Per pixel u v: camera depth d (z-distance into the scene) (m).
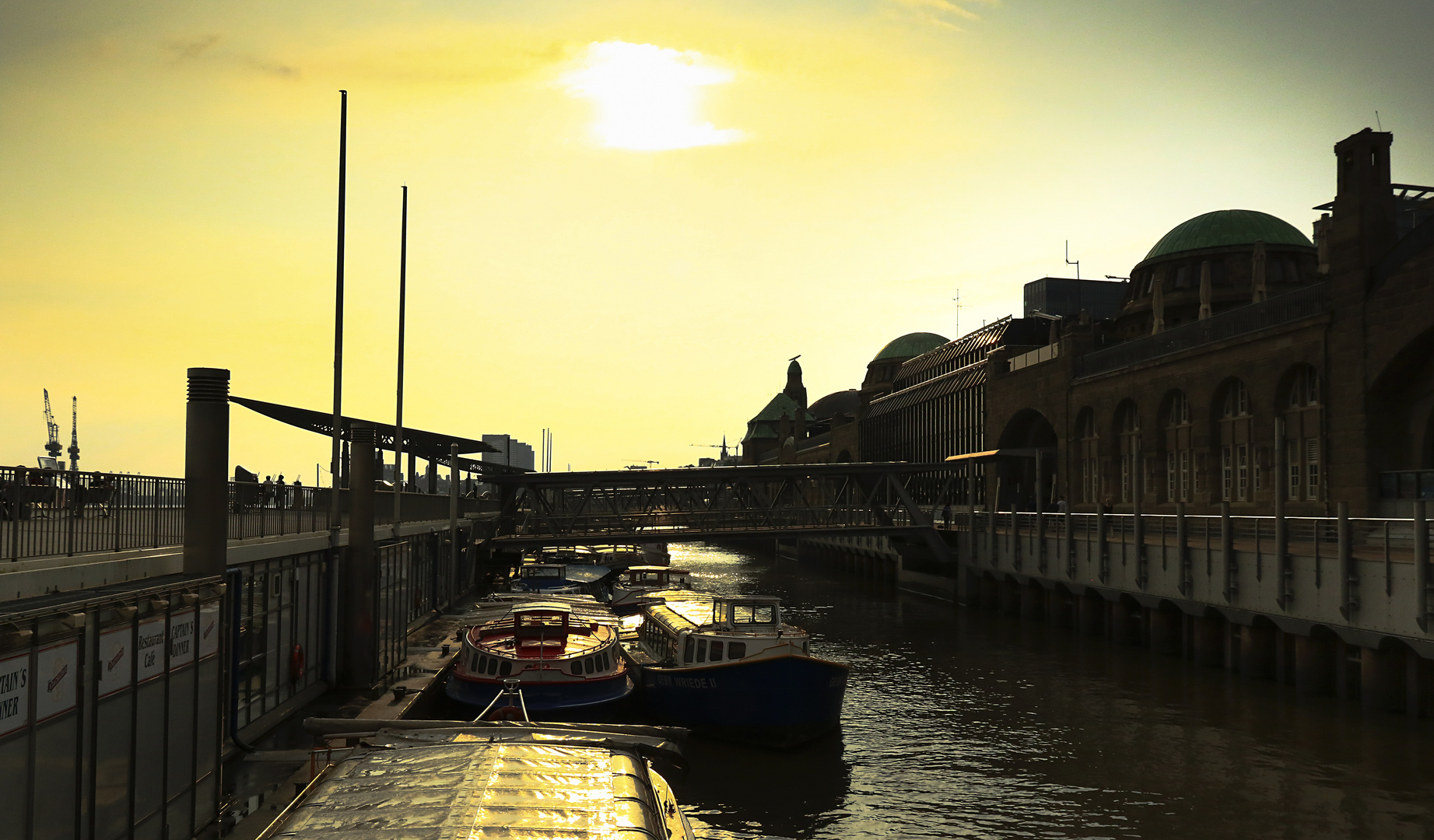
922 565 82.31
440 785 11.98
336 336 34.81
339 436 34.50
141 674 14.69
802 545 130.75
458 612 51.81
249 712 22.59
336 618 29.44
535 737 14.09
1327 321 49.38
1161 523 48.09
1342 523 35.31
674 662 33.53
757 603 32.81
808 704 29.81
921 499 104.50
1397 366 45.72
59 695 12.62
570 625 34.66
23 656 11.88
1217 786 26.86
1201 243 83.25
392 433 67.12
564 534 72.50
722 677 30.08
